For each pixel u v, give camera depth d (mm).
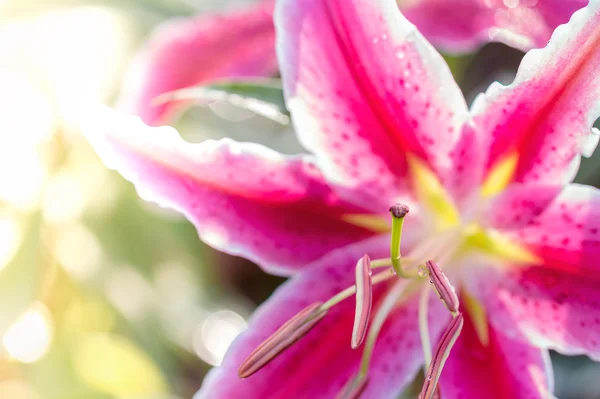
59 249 528
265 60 502
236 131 597
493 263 431
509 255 428
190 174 415
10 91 527
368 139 416
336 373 425
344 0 398
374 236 433
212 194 420
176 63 489
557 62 392
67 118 528
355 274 430
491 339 430
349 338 428
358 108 410
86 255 536
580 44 388
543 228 419
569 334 420
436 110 411
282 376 422
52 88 530
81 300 535
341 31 400
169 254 562
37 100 530
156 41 487
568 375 583
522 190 418
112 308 542
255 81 445
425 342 422
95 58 534
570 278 419
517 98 403
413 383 511
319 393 424
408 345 432
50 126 529
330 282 429
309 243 430
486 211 426
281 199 425
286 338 411
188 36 489
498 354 429
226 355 420
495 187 423
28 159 525
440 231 433
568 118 401
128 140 407
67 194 529
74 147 529
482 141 415
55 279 528
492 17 469
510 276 429
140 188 413
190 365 589
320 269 430
